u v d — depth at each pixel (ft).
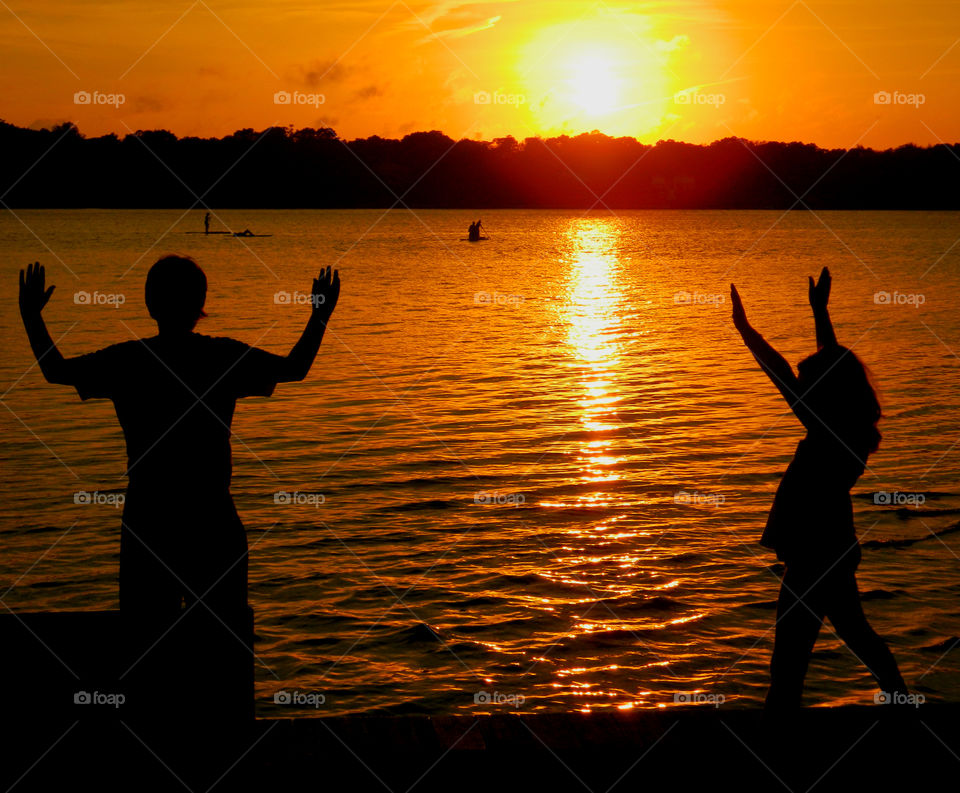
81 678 11.11
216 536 11.21
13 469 40.81
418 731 12.69
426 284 141.69
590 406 54.75
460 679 23.41
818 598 12.26
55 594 27.89
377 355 73.46
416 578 29.53
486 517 35.24
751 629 26.09
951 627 25.95
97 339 79.00
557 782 11.62
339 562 30.91
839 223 481.46
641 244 278.67
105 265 159.33
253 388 11.57
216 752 11.25
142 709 11.17
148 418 11.19
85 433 47.37
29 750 11.00
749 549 31.73
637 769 11.89
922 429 48.42
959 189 472.44
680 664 24.13
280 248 233.96
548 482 39.63
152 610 11.16
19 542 32.01
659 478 40.04
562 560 30.99
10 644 11.12
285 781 11.42
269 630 26.09
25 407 53.26
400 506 36.52
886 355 73.36
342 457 43.55
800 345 78.95
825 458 12.28
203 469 11.21
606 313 104.53
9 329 83.97
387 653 24.75
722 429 48.75
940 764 11.91
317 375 64.49
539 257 214.07
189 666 11.24
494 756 12.13
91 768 11.08
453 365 68.90
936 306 108.78
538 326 92.27
